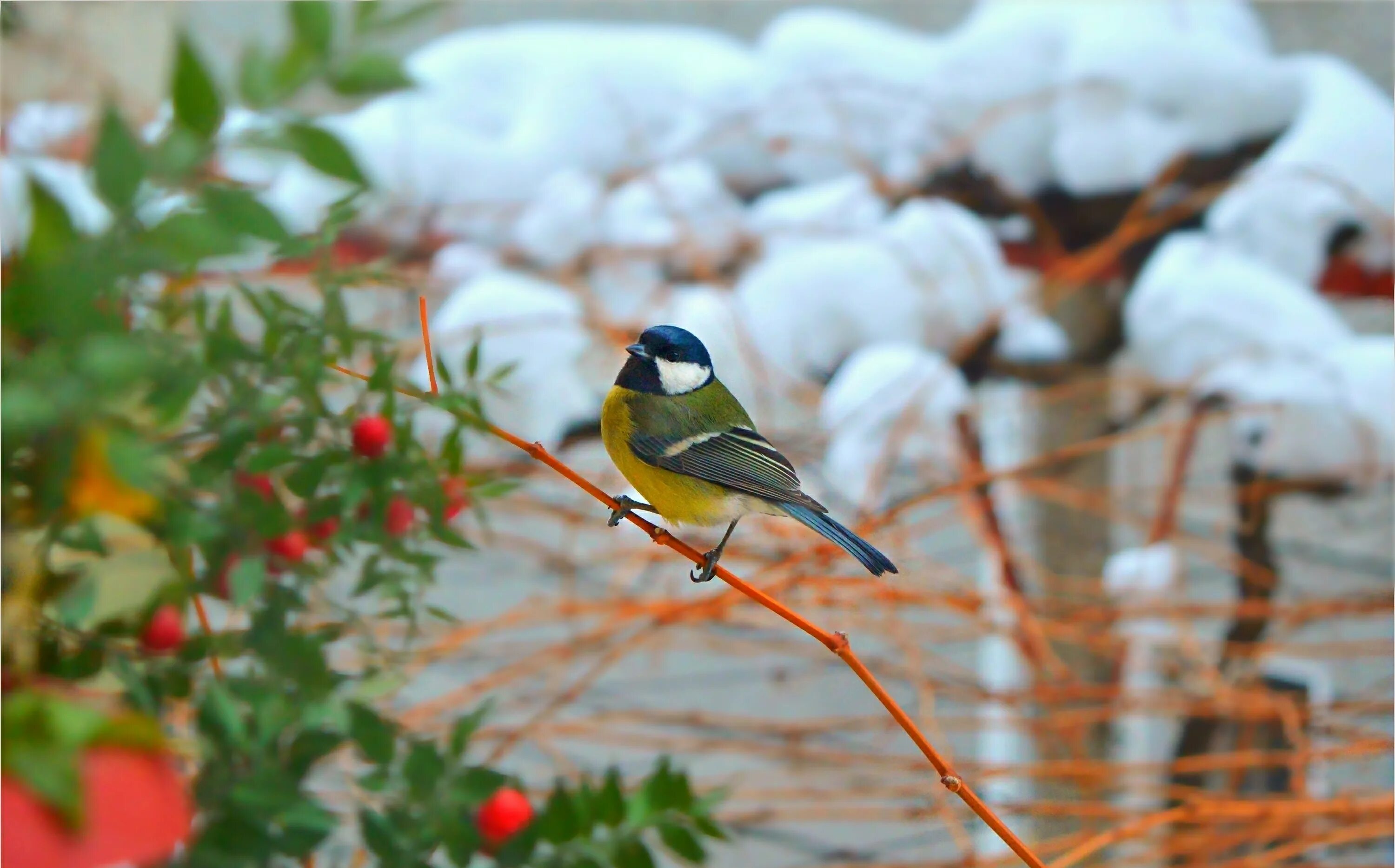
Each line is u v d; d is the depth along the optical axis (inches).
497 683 298.2
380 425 148.9
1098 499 397.4
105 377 88.0
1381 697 363.9
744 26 625.9
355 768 169.3
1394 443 366.3
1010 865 277.3
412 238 414.6
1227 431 517.7
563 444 374.3
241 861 115.6
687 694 458.0
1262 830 278.4
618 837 138.9
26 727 92.6
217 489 132.5
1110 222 423.5
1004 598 323.0
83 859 90.0
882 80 440.5
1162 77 404.2
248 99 95.9
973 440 371.6
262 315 142.1
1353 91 411.8
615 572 385.7
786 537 331.6
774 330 386.3
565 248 409.4
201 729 117.7
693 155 445.4
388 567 156.2
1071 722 320.8
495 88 456.4
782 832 381.1
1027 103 412.8
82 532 112.3
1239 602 404.8
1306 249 406.0
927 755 172.1
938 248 397.7
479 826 136.6
